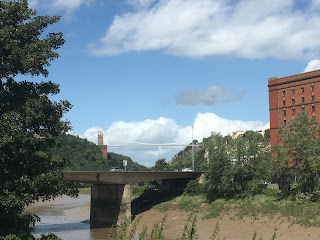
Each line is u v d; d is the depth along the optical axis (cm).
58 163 2992
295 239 4650
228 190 7356
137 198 10206
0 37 2528
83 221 8181
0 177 2542
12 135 2441
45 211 10231
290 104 8612
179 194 9131
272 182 7612
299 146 5984
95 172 7119
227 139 7738
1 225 2728
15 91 2802
